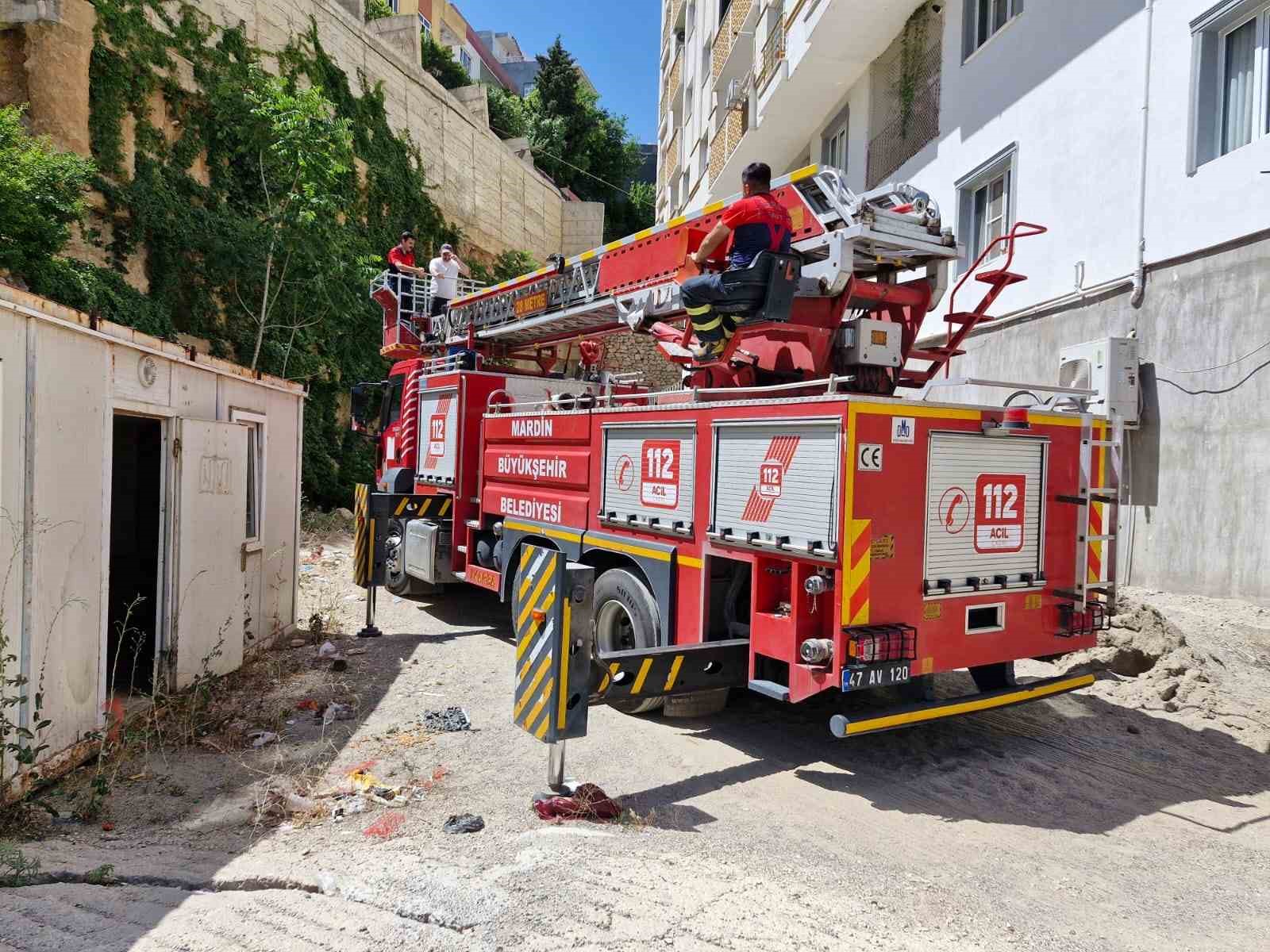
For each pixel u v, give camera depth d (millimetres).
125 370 5039
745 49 21422
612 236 44000
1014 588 4812
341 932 2953
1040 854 3893
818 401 4355
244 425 6758
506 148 28578
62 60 12781
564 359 10359
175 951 2795
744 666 5070
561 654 4223
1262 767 5023
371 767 4754
